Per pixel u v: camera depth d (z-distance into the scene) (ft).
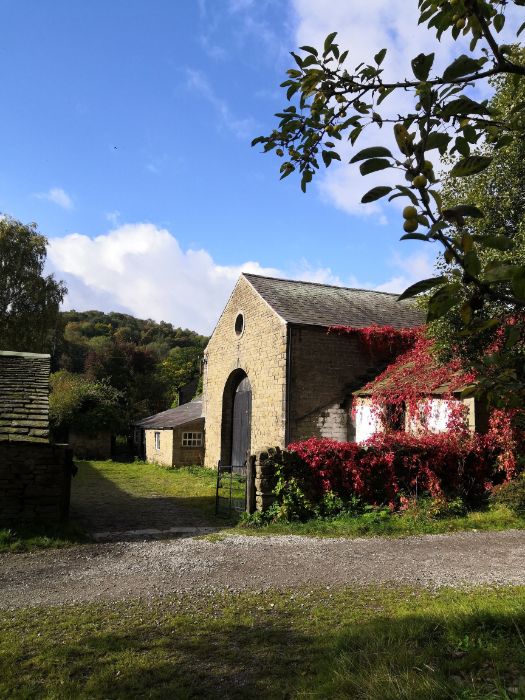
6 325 104.12
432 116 5.94
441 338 33.53
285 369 55.16
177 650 14.98
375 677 11.19
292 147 9.94
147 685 12.89
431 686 10.36
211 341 77.92
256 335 62.54
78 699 12.07
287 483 36.09
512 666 11.30
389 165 5.05
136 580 22.52
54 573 23.70
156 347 226.79
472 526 32.53
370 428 52.24
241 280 67.92
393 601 18.92
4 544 27.99
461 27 6.67
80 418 103.60
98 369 158.81
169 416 100.12
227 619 17.51
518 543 28.48
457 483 38.63
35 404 36.11
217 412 73.36
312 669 13.26
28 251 107.45
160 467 82.84
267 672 13.38
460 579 21.76
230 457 70.95
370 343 58.54
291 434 54.39
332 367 57.26
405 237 4.81
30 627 17.01
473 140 6.98
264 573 23.38
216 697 12.22
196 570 24.00
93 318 271.28
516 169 32.35
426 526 32.50
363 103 8.52
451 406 42.14
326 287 72.23
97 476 68.03
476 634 13.51
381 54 8.08
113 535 31.76
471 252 4.71
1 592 20.95
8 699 12.14
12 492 30.63
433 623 14.85
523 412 7.66
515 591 19.56
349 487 37.17
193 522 36.37
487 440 39.65
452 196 34.94
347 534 31.35
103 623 17.34
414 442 39.14
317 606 18.75
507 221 33.50
